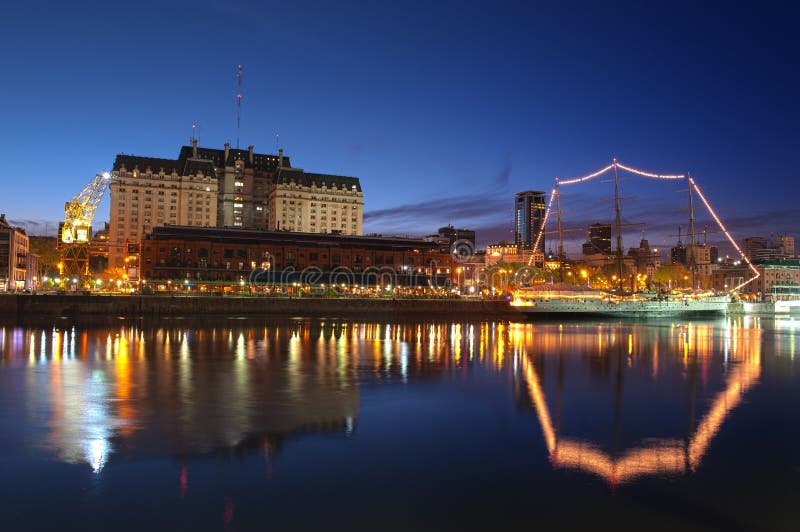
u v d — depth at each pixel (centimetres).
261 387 4222
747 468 2444
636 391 4191
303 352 6519
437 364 5609
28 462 2433
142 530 1828
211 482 2225
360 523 1898
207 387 4200
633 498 2122
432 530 1856
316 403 3662
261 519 1914
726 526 1905
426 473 2352
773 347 7744
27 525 1852
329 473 2338
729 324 14775
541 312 15375
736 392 4178
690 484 2258
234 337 8344
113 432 2905
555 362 5853
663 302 16488
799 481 2295
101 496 2080
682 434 2972
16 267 18838
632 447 2730
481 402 3734
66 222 17200
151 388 4138
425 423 3156
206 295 14912
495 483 2252
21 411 3366
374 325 12050
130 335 8519
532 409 3538
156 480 2239
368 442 2777
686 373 5144
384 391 4109
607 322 15150
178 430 2953
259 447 2675
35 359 5684
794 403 3778
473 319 15200
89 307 12900
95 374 4756
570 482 2270
